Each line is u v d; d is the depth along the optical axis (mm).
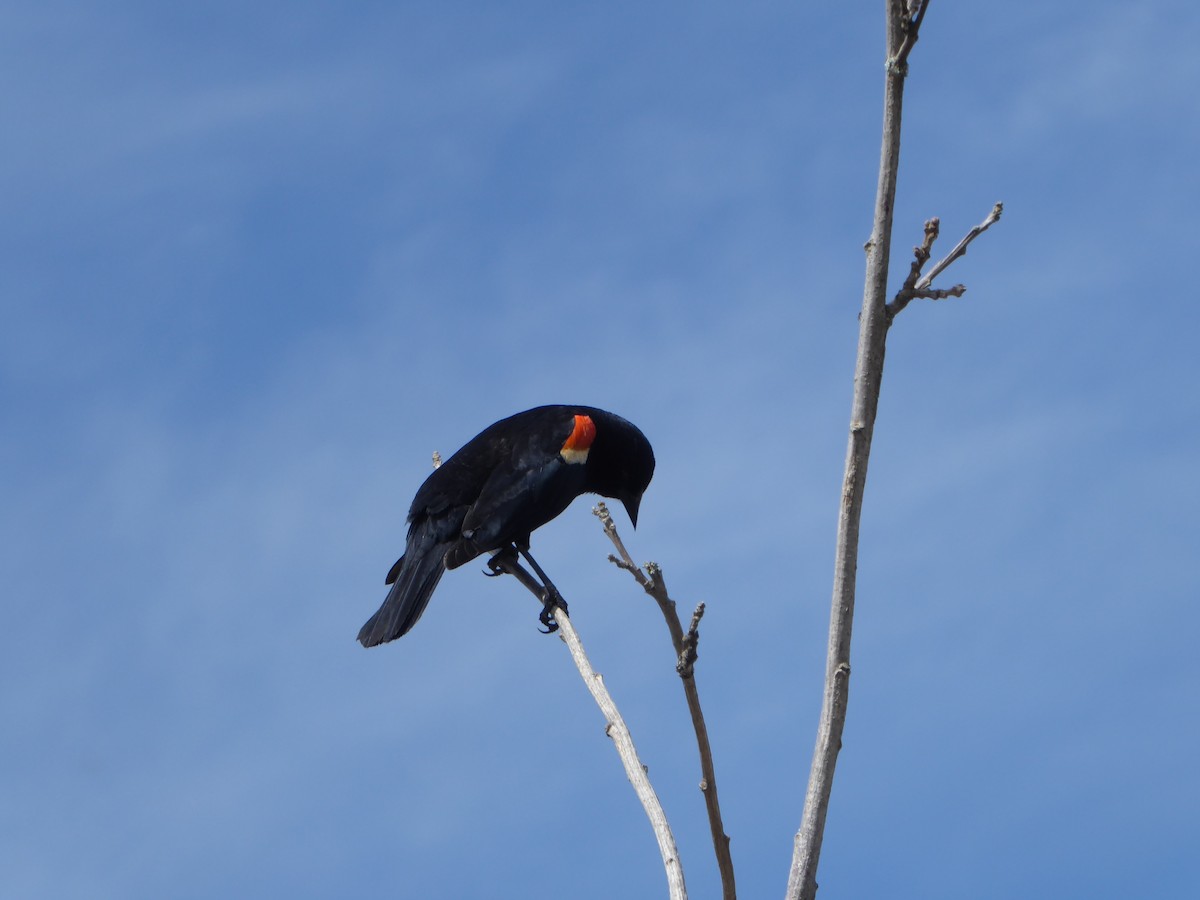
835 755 8023
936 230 8305
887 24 8141
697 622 7762
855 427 8141
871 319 8180
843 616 8086
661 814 8906
